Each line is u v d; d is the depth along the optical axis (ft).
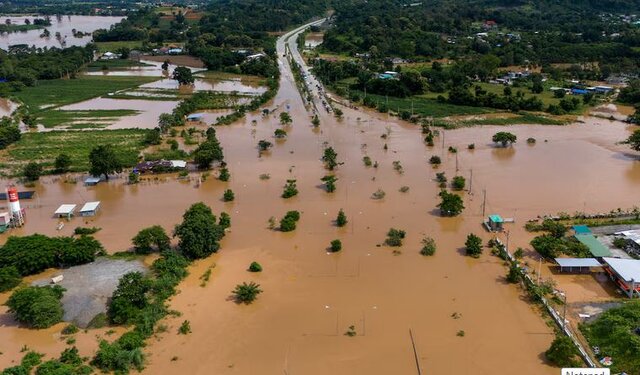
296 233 266.57
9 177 355.97
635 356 168.35
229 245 255.29
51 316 194.18
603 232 260.62
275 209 296.30
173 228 274.36
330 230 269.23
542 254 238.89
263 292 214.69
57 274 228.43
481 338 184.24
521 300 206.49
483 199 306.14
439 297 208.95
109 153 344.08
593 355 175.42
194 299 210.38
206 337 187.42
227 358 176.55
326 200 307.58
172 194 322.96
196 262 239.30
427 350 178.70
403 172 352.90
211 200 311.68
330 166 357.82
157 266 227.20
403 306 203.51
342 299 208.85
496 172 352.69
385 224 275.39
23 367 167.63
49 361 170.30
